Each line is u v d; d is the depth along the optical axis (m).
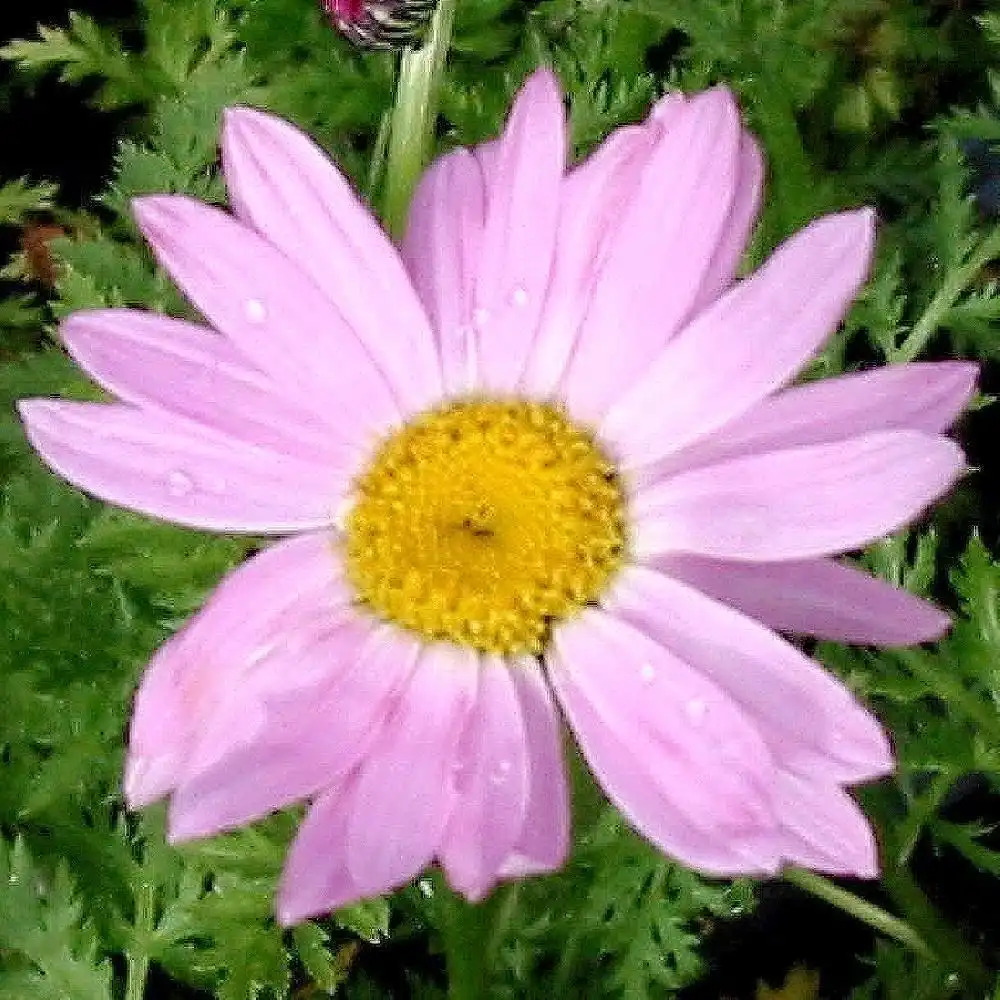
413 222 0.21
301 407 0.20
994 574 0.23
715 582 0.20
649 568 0.20
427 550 0.20
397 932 0.24
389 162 0.24
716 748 0.19
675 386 0.20
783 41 0.25
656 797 0.19
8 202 0.28
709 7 0.25
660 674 0.19
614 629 0.20
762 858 0.18
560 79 0.26
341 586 0.20
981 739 0.23
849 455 0.19
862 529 0.19
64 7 0.30
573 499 0.20
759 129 0.26
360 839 0.19
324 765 0.19
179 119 0.25
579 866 0.23
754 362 0.20
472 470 0.20
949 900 0.25
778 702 0.19
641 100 0.25
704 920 0.24
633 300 0.20
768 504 0.19
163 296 0.25
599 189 0.20
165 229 0.20
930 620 0.19
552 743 0.20
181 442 0.20
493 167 0.21
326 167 0.20
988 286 0.24
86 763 0.23
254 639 0.20
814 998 0.25
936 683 0.23
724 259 0.20
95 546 0.23
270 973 0.22
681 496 0.20
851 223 0.19
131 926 0.23
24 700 0.23
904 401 0.19
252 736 0.19
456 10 0.27
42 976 0.23
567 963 0.23
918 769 0.23
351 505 0.20
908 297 0.27
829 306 0.19
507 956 0.23
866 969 0.25
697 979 0.25
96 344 0.20
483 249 0.21
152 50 0.26
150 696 0.19
